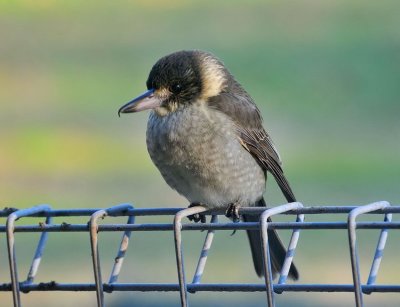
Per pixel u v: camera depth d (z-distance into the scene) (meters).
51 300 11.90
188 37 26.22
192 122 8.02
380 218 13.36
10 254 5.82
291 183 17.09
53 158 18.75
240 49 25.02
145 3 29.50
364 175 17.11
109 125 20.33
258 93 22.16
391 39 24.38
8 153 19.08
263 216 5.47
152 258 13.36
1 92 22.64
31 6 28.17
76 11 28.61
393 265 13.21
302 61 23.23
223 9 28.86
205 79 8.23
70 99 21.95
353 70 22.81
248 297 12.05
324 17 26.78
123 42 25.98
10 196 17.28
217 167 8.02
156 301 11.32
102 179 17.91
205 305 12.11
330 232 13.76
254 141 8.32
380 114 20.73
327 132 20.12
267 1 29.05
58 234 13.93
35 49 25.38
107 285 5.77
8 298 12.09
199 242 14.02
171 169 8.12
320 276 13.25
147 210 5.98
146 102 8.12
